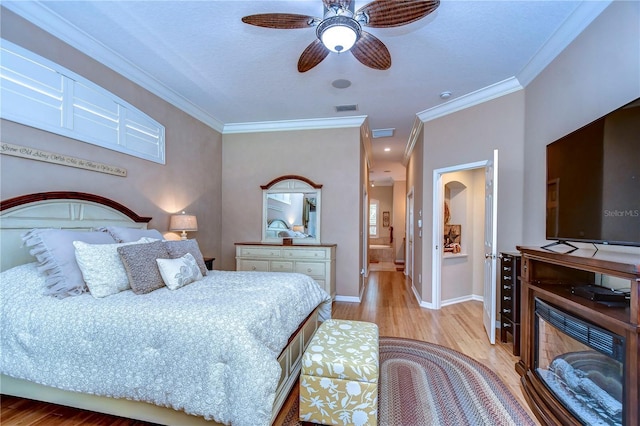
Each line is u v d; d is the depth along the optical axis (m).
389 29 2.32
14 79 2.02
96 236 2.21
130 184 3.00
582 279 2.11
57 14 2.18
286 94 3.58
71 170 2.41
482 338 2.98
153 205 3.31
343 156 4.47
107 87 2.73
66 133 2.35
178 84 3.33
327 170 4.52
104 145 2.69
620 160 1.54
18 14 2.04
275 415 1.70
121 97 2.88
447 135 3.88
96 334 1.58
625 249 1.80
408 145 5.79
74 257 1.93
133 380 1.52
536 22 2.23
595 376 1.55
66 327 1.61
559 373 1.83
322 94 3.57
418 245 4.70
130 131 2.99
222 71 3.04
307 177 4.58
